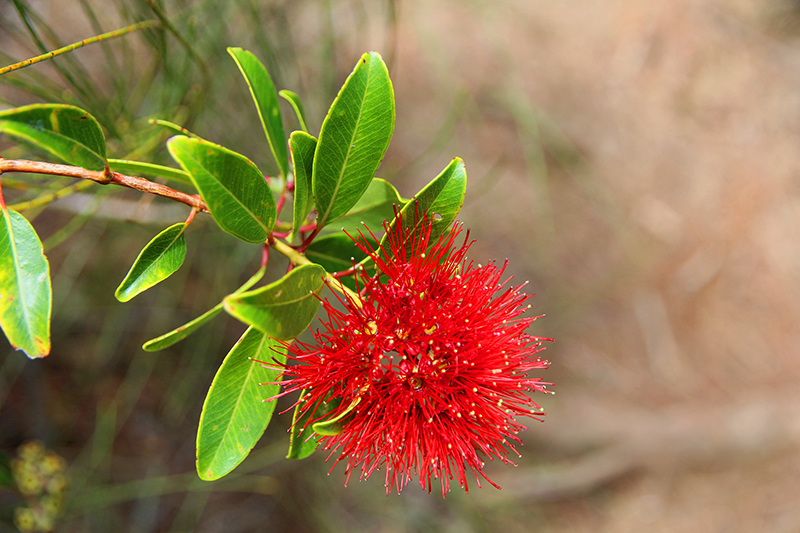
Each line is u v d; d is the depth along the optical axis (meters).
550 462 0.79
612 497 0.78
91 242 0.54
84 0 0.33
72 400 0.59
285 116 0.41
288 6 0.44
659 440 0.78
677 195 0.87
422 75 0.80
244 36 0.39
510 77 0.82
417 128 0.79
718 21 0.92
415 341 0.27
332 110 0.26
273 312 0.24
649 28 0.90
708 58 0.91
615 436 0.78
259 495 0.66
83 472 0.55
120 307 0.58
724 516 0.78
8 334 0.24
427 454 0.27
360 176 0.27
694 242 0.87
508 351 0.28
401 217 0.26
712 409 0.81
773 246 0.87
